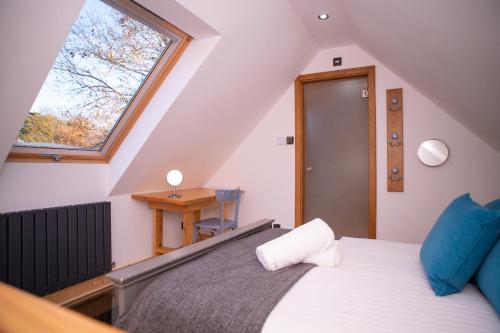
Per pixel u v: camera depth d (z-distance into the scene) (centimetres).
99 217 262
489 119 208
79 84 220
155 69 248
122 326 111
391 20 194
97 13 195
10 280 200
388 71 334
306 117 388
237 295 109
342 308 102
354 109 362
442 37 153
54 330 44
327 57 365
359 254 165
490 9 103
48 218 222
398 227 330
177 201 291
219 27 222
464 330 89
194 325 99
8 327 45
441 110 308
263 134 398
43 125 218
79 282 244
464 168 300
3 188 205
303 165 388
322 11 277
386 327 91
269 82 339
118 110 257
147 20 209
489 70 143
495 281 98
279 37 288
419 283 125
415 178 321
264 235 194
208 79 260
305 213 391
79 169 255
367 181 356
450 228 125
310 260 148
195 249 157
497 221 109
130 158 269
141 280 125
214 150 372
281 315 97
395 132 328
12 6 139
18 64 158
